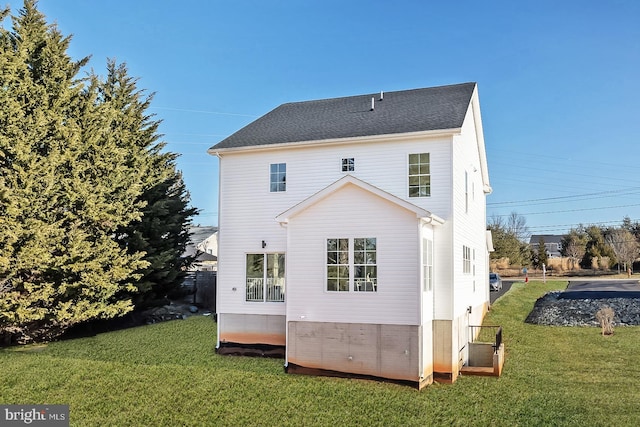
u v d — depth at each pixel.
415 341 12.47
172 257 23.81
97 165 19.08
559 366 14.85
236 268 16.95
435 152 14.79
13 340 17.55
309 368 13.30
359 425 10.01
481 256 22.33
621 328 20.95
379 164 15.45
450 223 14.41
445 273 14.30
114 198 19.72
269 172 16.92
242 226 17.06
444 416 10.45
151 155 24.98
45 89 17.53
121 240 21.92
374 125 16.22
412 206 12.59
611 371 14.17
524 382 13.16
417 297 12.56
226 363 14.93
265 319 16.39
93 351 16.39
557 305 26.70
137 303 22.67
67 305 17.33
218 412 10.67
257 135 17.83
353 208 13.33
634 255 57.19
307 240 13.66
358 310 13.02
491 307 26.31
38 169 16.28
